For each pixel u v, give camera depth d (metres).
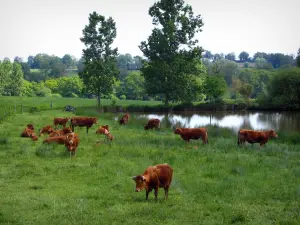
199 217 11.23
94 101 86.19
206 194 13.74
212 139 30.28
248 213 11.27
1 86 109.44
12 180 15.38
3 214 11.06
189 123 49.91
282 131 37.47
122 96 117.56
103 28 65.19
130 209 11.82
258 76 128.62
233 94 107.69
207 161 19.88
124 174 16.53
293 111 74.31
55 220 10.73
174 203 12.65
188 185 14.78
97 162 18.62
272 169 18.28
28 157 19.91
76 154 20.97
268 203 12.81
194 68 69.56
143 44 70.38
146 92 71.44
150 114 65.06
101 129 29.98
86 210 11.62
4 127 31.78
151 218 11.05
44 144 23.28
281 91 74.44
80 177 16.00
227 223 10.68
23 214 11.26
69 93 125.00
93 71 65.19
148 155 20.88
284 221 10.66
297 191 13.95
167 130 37.88
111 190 14.15
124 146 24.00
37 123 36.28
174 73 67.75
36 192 13.71
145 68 71.06
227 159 20.47
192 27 68.06
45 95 116.62
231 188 14.45
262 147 26.12
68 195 13.34
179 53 69.50
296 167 18.70
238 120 55.69
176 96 68.56
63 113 49.78
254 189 14.41
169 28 66.19
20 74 113.56
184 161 19.69
